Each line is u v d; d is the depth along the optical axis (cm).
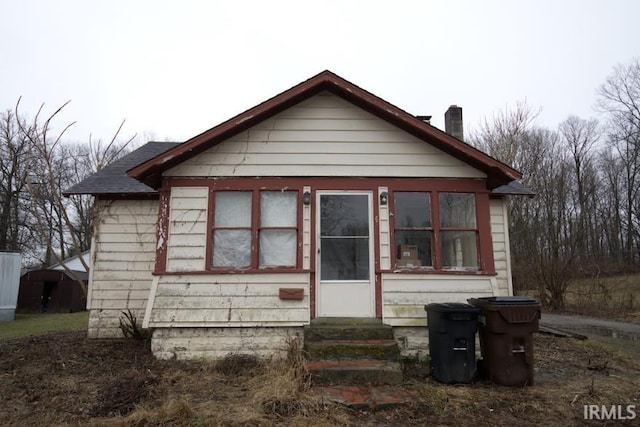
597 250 3388
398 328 721
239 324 702
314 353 627
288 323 707
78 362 679
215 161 764
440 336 598
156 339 700
